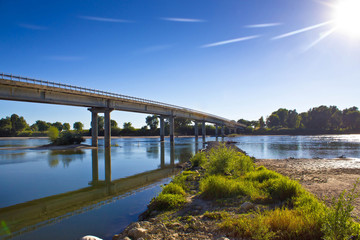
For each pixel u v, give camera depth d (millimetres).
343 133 156875
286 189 9609
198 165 22125
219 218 7914
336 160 28047
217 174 15180
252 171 16297
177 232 6988
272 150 44625
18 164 26203
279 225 6504
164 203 9805
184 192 11719
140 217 9266
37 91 38375
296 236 6051
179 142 78500
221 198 10336
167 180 16875
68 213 9992
